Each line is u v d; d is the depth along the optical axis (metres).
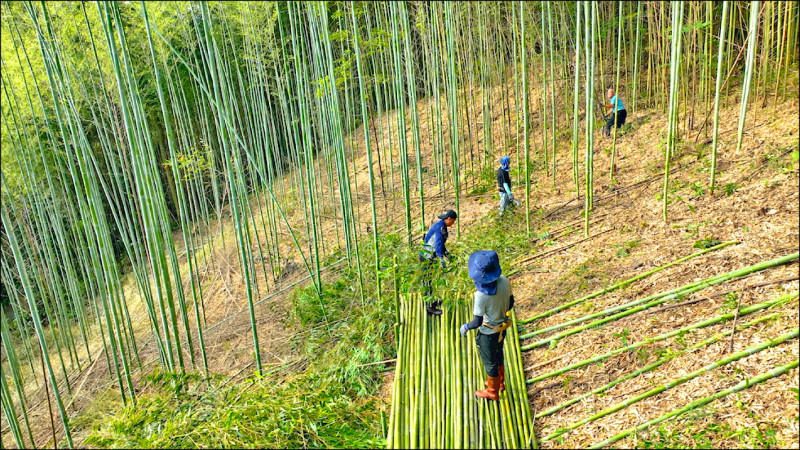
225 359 6.16
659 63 9.25
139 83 9.16
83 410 5.50
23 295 9.29
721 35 5.30
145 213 4.15
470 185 10.02
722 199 5.73
